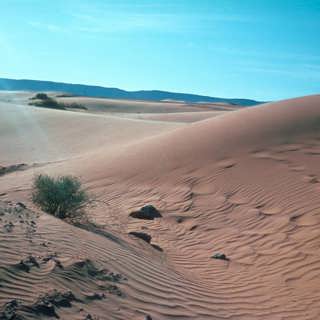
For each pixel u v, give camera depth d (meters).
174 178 15.34
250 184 13.29
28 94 120.25
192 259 8.95
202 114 61.94
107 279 5.86
